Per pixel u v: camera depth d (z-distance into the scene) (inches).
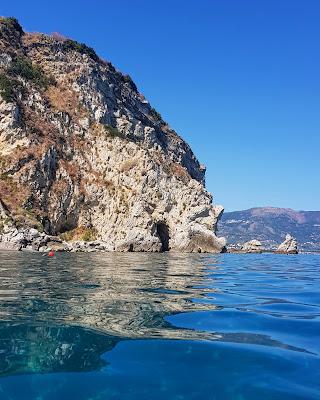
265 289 549.3
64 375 213.5
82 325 305.3
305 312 379.6
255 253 1955.0
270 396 194.1
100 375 214.7
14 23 2549.2
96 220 1898.4
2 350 246.4
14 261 879.1
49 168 1823.3
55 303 383.6
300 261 1320.1
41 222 1667.1
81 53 2667.3
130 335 285.0
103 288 494.3
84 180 1951.3
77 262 920.3
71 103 2251.5
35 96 2098.9
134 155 2060.8
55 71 2397.9
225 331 303.7
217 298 453.1
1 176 1708.9
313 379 213.9
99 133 2181.3
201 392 197.8
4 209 1533.0
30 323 306.3
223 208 2026.3
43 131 1948.8
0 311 343.0
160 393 195.6
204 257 1390.3
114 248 1656.0
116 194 1945.1
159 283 573.0
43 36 2593.5
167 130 3097.9
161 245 1749.5
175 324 320.2
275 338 286.8
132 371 221.0
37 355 239.8
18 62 2268.7
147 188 1950.1
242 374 219.8
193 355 247.8
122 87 2844.5
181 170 2596.0
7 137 1823.3
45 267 756.6
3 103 1881.2
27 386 199.8
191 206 1968.5
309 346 268.7
